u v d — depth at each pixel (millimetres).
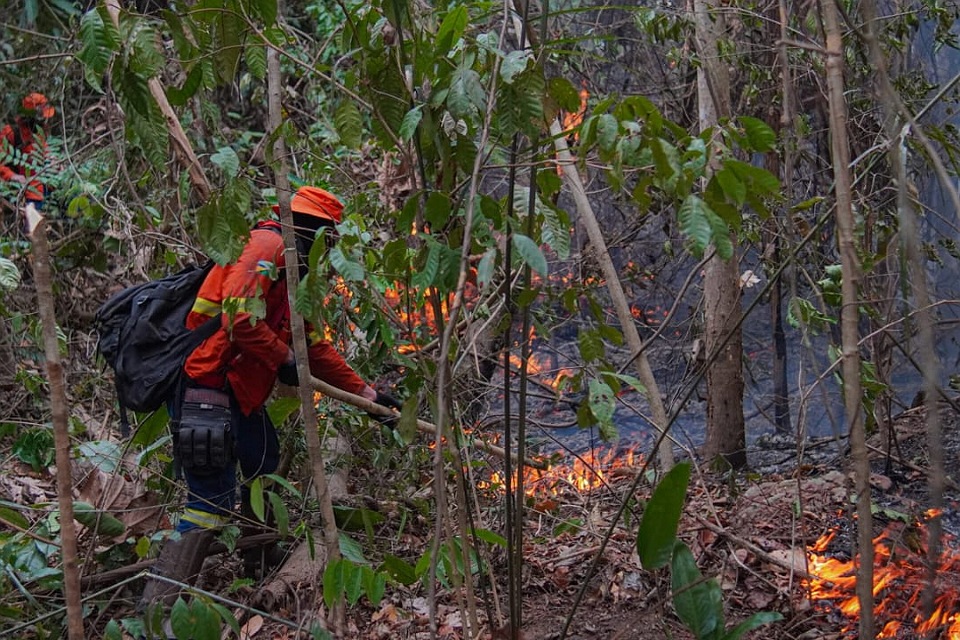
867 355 3881
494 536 2475
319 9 6070
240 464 3205
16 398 4398
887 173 3775
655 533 2059
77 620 1904
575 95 2148
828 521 3535
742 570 3236
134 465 3467
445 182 2135
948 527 3371
